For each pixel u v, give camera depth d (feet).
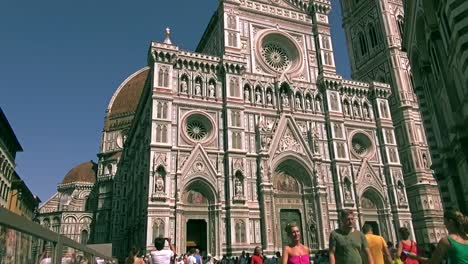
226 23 188.75
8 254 21.68
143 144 191.01
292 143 179.42
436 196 204.64
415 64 124.77
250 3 202.80
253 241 154.92
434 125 115.75
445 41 86.33
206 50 217.15
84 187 389.19
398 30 251.39
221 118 171.73
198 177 156.35
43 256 31.58
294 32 209.87
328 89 198.18
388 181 194.08
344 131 193.36
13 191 231.50
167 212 144.25
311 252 164.45
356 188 183.93
